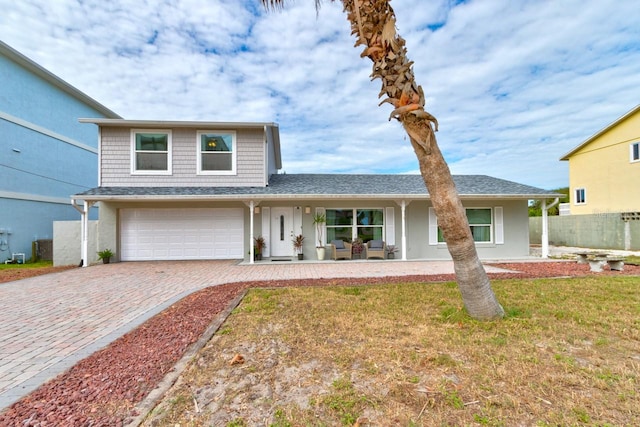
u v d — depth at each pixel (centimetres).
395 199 1134
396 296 546
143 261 1144
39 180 1358
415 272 868
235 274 865
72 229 1116
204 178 1182
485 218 1208
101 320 463
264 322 418
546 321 396
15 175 1247
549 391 237
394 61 381
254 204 1102
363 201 1191
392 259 1155
